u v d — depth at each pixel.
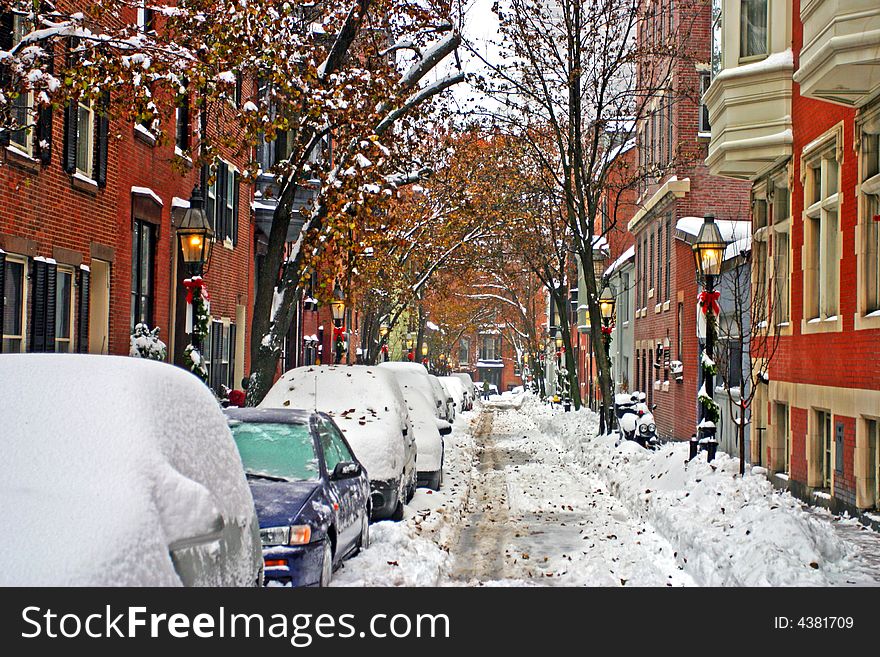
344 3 16.22
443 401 29.67
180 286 20.81
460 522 15.38
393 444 13.60
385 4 16.64
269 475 9.48
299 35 14.40
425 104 18.23
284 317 17.05
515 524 15.10
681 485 16.14
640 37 34.50
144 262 18.98
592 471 22.55
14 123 10.91
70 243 14.87
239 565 5.09
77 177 14.98
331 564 9.15
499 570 11.32
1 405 4.55
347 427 13.67
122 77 11.37
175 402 5.04
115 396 4.63
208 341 22.97
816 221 15.55
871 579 9.53
